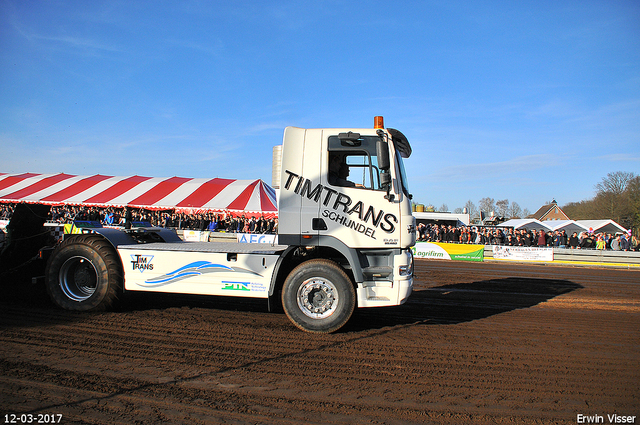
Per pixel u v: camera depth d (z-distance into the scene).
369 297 5.34
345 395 3.50
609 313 7.39
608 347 5.16
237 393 3.46
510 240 24.61
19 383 3.51
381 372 4.05
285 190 5.48
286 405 3.27
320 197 5.44
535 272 14.81
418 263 16.94
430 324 6.06
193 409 3.16
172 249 5.94
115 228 6.75
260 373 3.92
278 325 5.66
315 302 5.37
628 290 10.65
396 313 6.73
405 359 4.45
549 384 3.90
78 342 4.65
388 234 5.37
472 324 6.16
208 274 5.75
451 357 4.57
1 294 6.86
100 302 5.95
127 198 26.83
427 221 43.25
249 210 25.78
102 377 3.70
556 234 23.23
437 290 9.55
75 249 6.06
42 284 7.75
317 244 5.38
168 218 25.20
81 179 30.05
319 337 5.16
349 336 5.25
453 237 25.08
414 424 3.04
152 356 4.28
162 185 28.86
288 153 5.52
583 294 9.68
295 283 5.35
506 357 4.64
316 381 3.78
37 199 26.50
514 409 3.35
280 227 5.44
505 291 9.75
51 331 5.03
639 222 53.12
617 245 21.67
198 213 25.47
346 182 5.47
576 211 72.88
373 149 5.50
